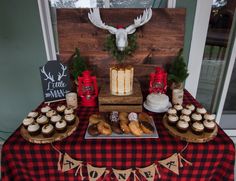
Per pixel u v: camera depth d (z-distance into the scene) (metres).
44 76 1.10
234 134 1.84
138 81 1.22
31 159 0.81
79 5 1.38
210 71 1.61
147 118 0.94
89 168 0.82
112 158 0.81
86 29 1.20
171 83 1.18
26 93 1.63
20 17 1.35
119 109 1.03
